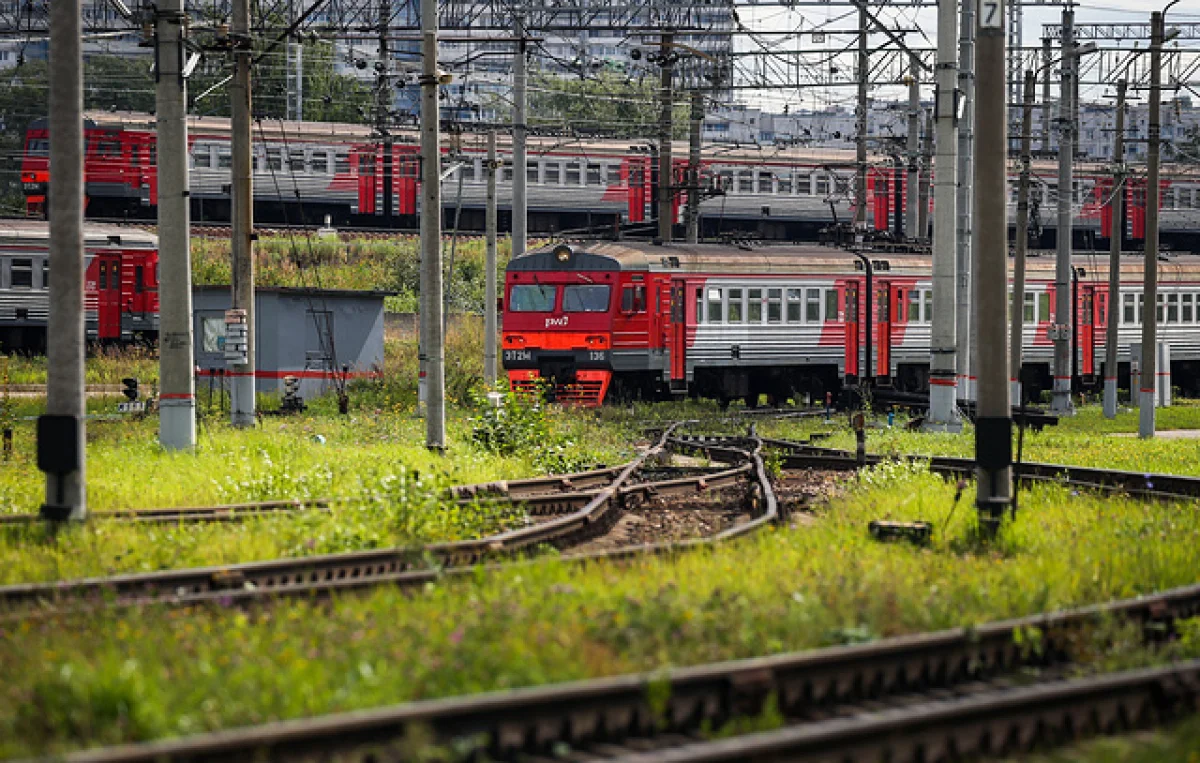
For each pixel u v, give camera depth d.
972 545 26.89
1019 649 17.72
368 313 73.12
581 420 60.69
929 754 14.06
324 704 14.06
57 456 27.38
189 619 18.23
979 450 28.41
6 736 13.27
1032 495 36.31
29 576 22.06
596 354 67.25
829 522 30.44
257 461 37.75
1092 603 20.50
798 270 73.44
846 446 55.06
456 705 13.30
